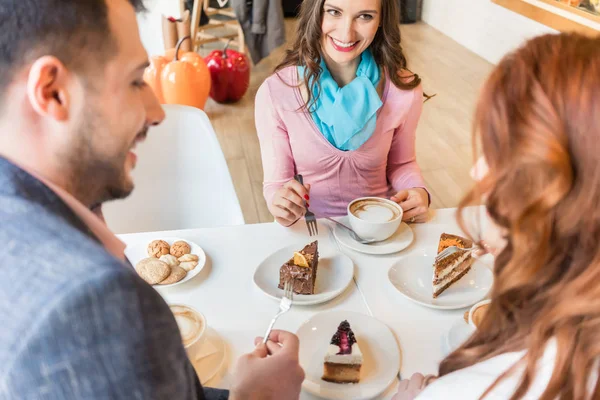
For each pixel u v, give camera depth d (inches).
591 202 21.7
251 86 184.2
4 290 18.1
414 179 66.4
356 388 36.6
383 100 64.9
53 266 18.0
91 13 19.6
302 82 64.1
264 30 169.0
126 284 18.1
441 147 146.6
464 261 47.5
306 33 62.0
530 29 179.9
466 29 225.6
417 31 251.4
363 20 58.6
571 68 21.8
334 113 62.8
